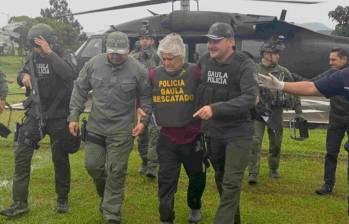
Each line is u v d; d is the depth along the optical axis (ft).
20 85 14.83
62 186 14.80
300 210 15.96
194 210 14.38
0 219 14.30
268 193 17.69
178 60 12.89
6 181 18.21
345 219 15.23
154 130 18.38
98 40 45.47
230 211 12.48
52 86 14.14
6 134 15.96
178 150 13.17
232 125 12.51
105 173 13.93
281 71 18.25
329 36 47.26
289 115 38.27
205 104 12.65
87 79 13.67
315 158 23.45
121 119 13.42
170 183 13.17
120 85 13.29
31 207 15.42
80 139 14.40
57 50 14.70
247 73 12.14
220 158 13.12
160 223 13.61
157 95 13.15
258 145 18.26
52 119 14.25
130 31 44.45
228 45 12.28
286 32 46.29
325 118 37.14
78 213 14.99
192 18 43.34
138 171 19.97
